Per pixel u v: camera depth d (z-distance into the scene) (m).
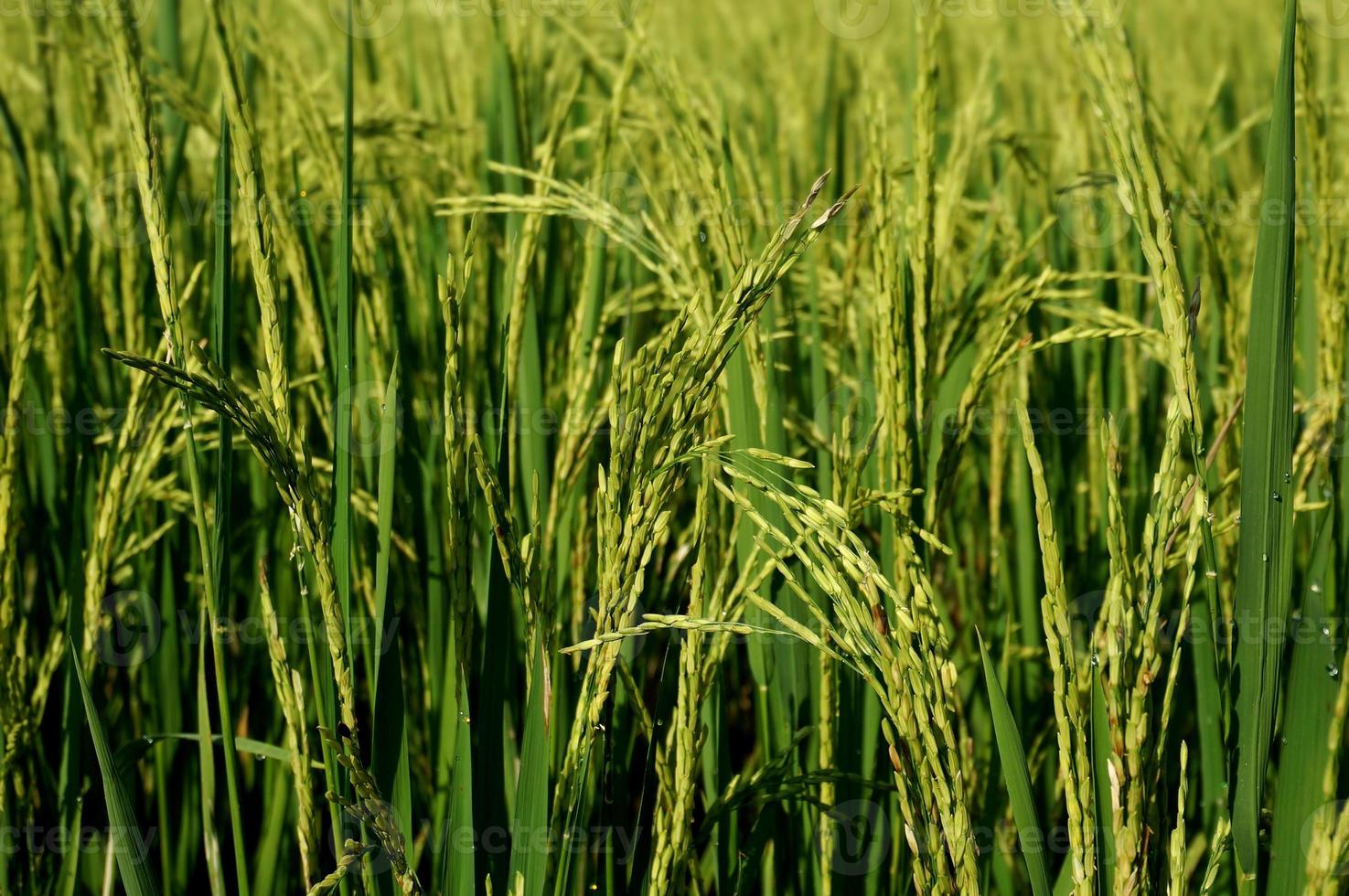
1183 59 4.25
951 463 1.64
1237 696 1.27
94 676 2.01
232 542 2.04
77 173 2.67
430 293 2.15
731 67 4.44
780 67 3.73
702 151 1.63
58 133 2.61
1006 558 2.14
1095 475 2.15
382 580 1.35
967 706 2.05
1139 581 1.13
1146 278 1.76
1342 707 1.32
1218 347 2.15
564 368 2.14
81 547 1.75
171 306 1.26
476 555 1.76
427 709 1.95
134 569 2.11
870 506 1.72
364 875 1.31
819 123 3.31
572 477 1.73
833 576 1.14
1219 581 1.77
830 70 3.32
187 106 2.23
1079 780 1.12
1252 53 5.05
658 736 1.43
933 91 1.63
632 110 2.69
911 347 1.63
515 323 1.75
